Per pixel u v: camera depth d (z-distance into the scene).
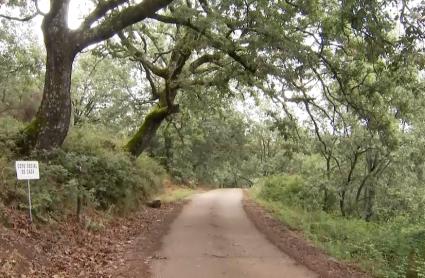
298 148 25.05
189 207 24.94
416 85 15.92
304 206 27.95
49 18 14.46
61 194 12.99
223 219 19.55
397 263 12.88
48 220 11.43
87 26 15.02
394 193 28.61
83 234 12.29
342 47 16.56
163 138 44.69
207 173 61.34
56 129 14.49
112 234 13.63
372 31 12.99
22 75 24.06
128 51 22.14
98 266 9.71
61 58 14.50
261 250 12.30
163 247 12.29
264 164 54.97
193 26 15.97
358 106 17.81
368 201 29.48
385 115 18.53
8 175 11.77
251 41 14.94
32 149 14.21
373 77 17.72
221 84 20.70
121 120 37.00
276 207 25.33
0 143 13.41
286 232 16.31
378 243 14.86
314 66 16.52
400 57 12.61
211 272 9.59
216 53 21.44
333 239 15.84
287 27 15.84
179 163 49.06
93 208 15.29
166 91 22.95
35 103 24.45
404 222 20.80
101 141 19.98
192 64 22.56
